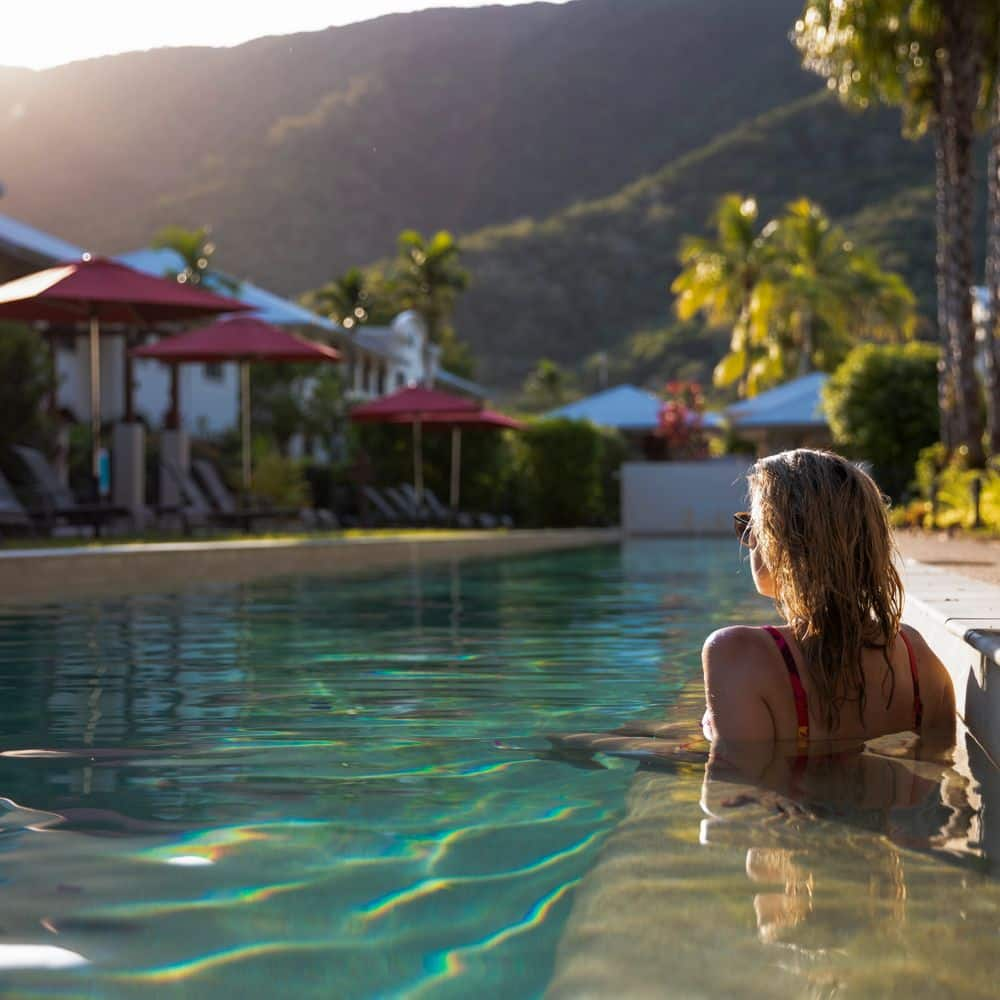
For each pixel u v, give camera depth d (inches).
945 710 113.5
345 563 507.2
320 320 1475.1
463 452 1099.9
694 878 68.1
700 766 100.7
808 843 75.2
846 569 104.3
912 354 905.5
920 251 3432.6
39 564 336.8
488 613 273.4
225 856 75.0
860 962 55.0
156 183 6097.4
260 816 85.7
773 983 52.7
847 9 702.5
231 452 1120.2
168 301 544.7
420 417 971.9
